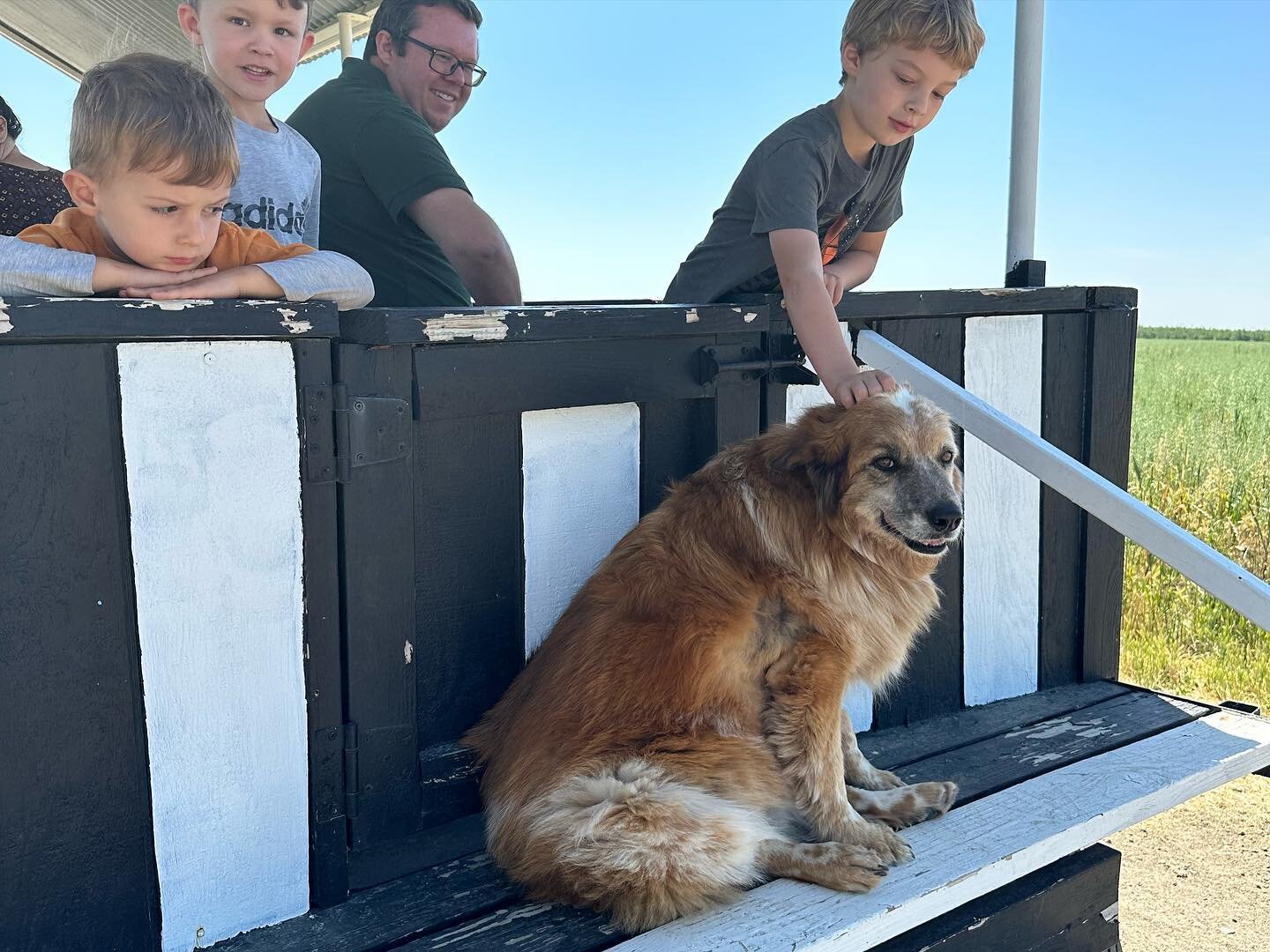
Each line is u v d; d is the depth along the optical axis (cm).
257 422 187
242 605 190
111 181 179
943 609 328
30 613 168
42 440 165
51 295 166
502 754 227
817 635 240
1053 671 365
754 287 306
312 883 205
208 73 277
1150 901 407
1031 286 357
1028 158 378
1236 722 316
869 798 249
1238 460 775
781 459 245
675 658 228
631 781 212
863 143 300
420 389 211
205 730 188
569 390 237
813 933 196
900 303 304
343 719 209
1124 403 369
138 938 185
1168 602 661
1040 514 351
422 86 351
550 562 248
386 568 209
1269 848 453
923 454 244
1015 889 254
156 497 177
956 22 268
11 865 171
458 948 193
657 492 267
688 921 201
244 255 207
